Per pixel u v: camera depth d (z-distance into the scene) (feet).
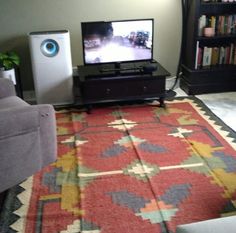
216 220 3.76
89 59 10.36
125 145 8.38
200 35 11.30
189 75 11.51
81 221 5.85
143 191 6.61
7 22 10.73
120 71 10.55
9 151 6.14
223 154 7.85
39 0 10.62
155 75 10.23
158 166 7.45
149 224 5.74
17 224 5.83
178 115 10.03
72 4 10.85
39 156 6.77
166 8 11.41
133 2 11.14
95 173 7.25
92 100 10.25
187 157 7.77
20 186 6.88
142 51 10.57
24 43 11.08
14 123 6.01
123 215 5.98
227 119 9.70
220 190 6.57
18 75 10.64
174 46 12.04
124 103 11.09
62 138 8.81
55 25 11.05
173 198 6.38
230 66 11.62
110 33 10.12
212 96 11.51
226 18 11.29
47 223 5.84
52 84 10.45
